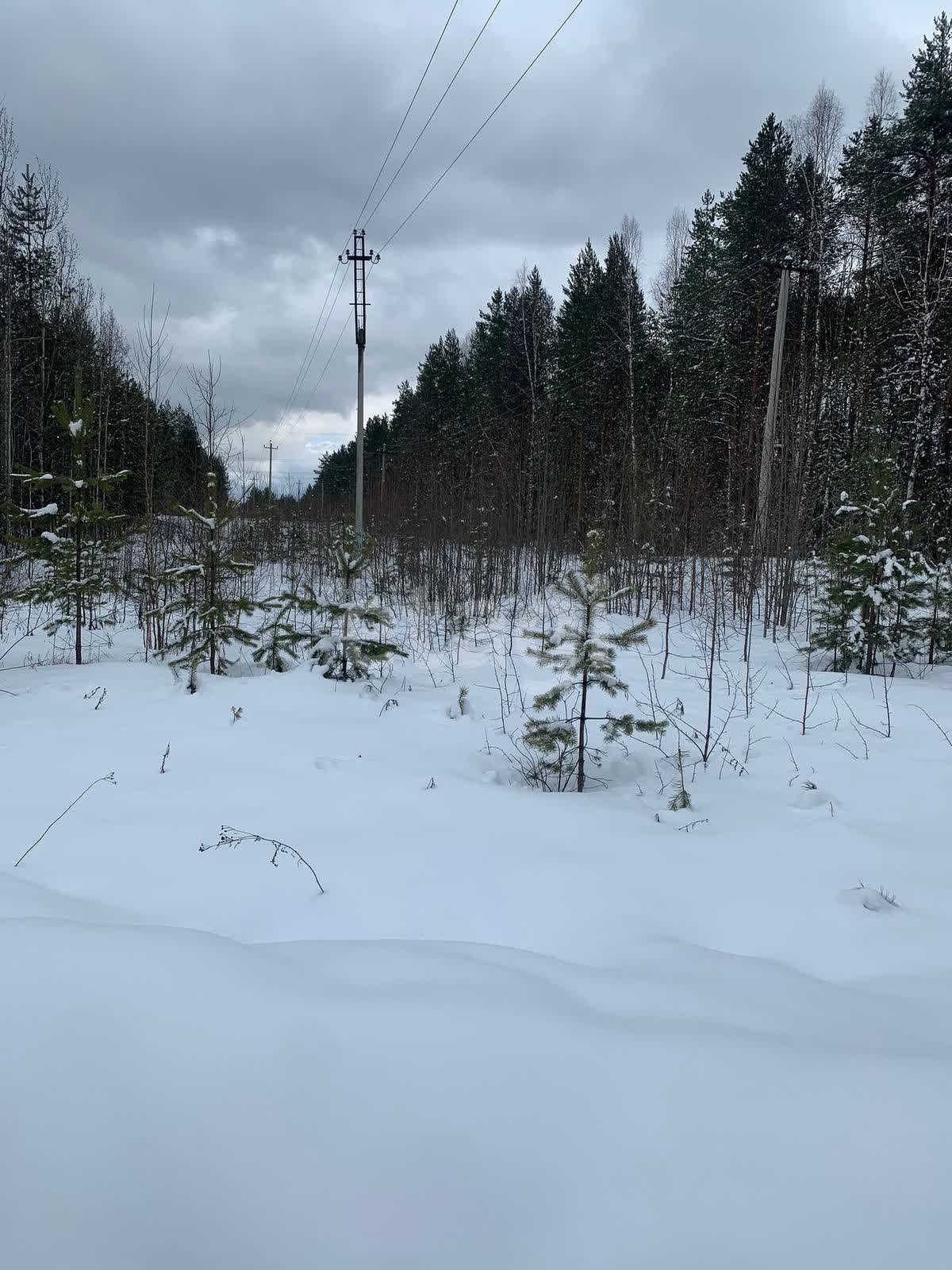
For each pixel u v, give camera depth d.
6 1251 1.20
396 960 2.26
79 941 2.04
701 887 3.31
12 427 21.88
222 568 8.79
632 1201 1.31
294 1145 1.40
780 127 24.12
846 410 19.08
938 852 3.81
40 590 9.53
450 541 17.22
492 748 6.00
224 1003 1.77
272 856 3.58
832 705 7.27
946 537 12.05
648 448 20.64
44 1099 1.47
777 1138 1.45
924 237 18.23
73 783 4.88
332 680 8.27
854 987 2.51
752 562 12.97
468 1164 1.38
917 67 18.69
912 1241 1.23
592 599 5.15
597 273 29.81
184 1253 1.21
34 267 25.36
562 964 2.39
